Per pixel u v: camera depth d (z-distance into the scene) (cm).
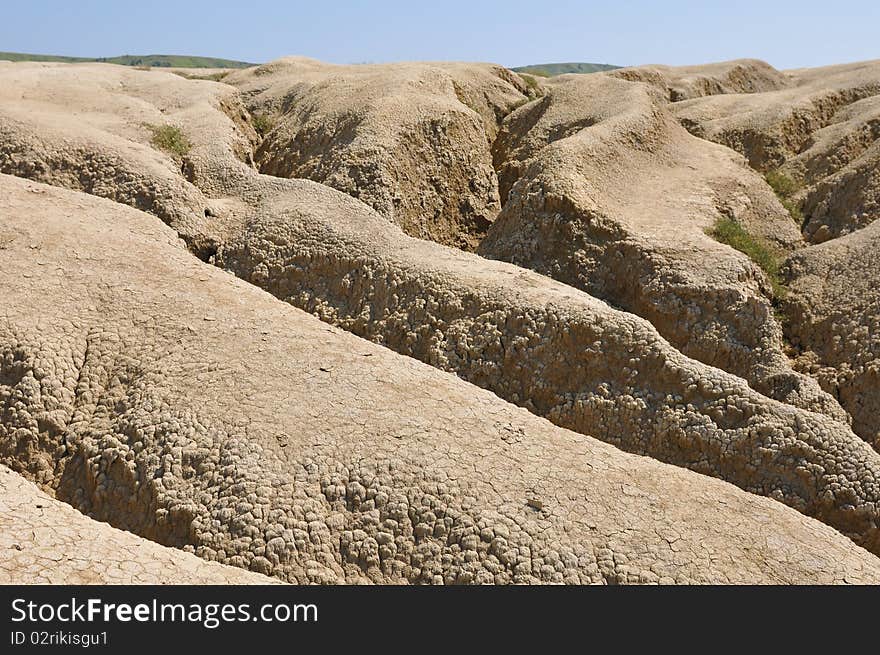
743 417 1094
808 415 1085
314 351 1059
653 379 1159
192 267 1283
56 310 1096
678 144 2209
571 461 913
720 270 1509
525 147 2433
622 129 2095
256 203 1703
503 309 1272
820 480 1025
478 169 2308
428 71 2630
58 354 1024
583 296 1370
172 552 739
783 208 2008
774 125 2566
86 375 1012
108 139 1788
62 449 942
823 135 2464
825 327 1542
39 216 1337
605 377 1187
